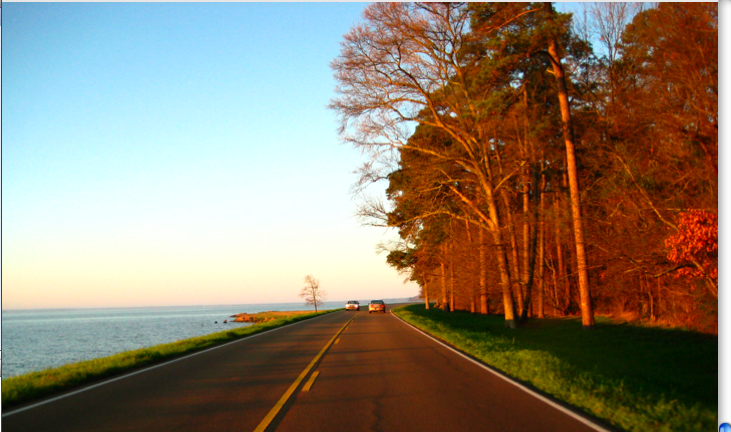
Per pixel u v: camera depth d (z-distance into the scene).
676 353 13.35
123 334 61.47
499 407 7.39
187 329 71.69
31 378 9.91
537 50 19.67
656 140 17.06
